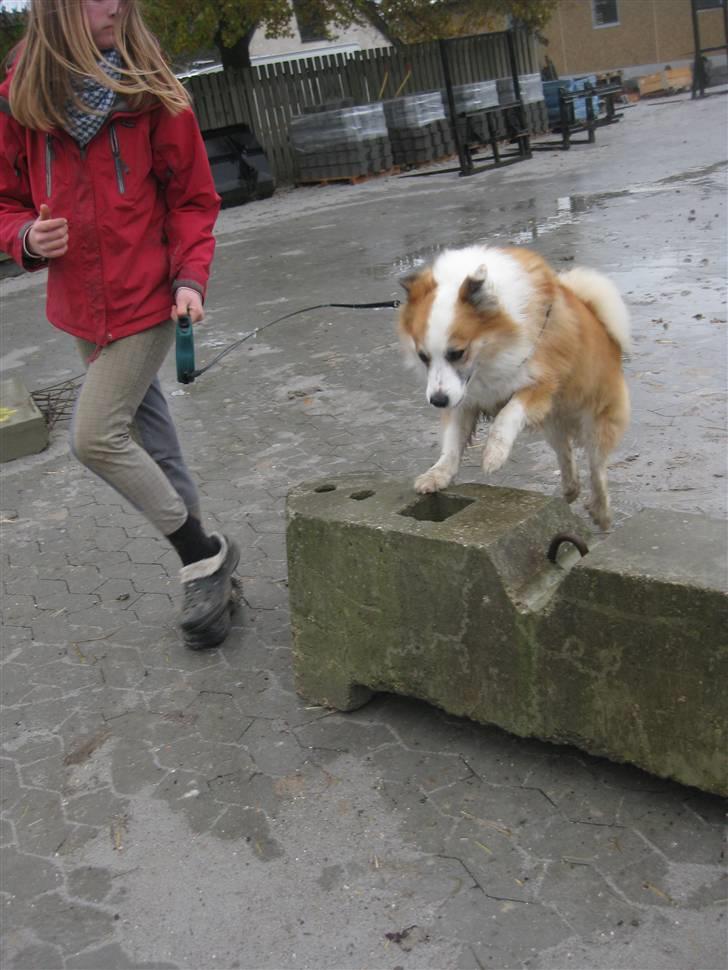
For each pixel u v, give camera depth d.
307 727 2.99
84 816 2.72
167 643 3.61
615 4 32.47
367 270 9.86
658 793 2.49
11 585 4.27
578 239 9.61
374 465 5.03
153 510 3.26
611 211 10.88
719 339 6.03
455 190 14.95
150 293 3.11
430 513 3.02
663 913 2.13
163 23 16.50
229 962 2.17
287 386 6.61
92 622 3.84
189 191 3.18
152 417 3.51
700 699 2.24
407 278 3.53
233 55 19.59
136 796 2.77
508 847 2.38
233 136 17.69
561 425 3.85
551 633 2.45
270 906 2.31
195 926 2.29
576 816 2.45
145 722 3.13
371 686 2.94
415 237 11.35
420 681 2.81
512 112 17.08
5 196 3.12
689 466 4.44
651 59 32.59
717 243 8.49
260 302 9.16
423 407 5.80
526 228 10.69
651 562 2.31
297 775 2.77
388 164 18.42
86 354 3.21
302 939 2.21
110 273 3.03
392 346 7.12
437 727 2.90
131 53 2.93
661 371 5.66
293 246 12.09
